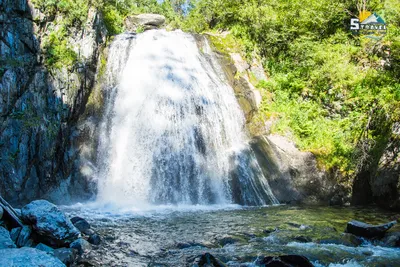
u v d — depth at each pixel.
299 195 14.94
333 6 20.45
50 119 13.54
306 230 9.23
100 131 15.07
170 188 14.70
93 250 7.42
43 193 12.89
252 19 21.55
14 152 12.38
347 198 14.88
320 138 16.45
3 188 11.91
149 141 15.51
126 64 17.94
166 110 16.45
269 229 9.32
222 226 9.77
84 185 13.75
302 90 18.98
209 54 20.25
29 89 13.29
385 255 7.39
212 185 15.00
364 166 15.11
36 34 14.11
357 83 17.50
